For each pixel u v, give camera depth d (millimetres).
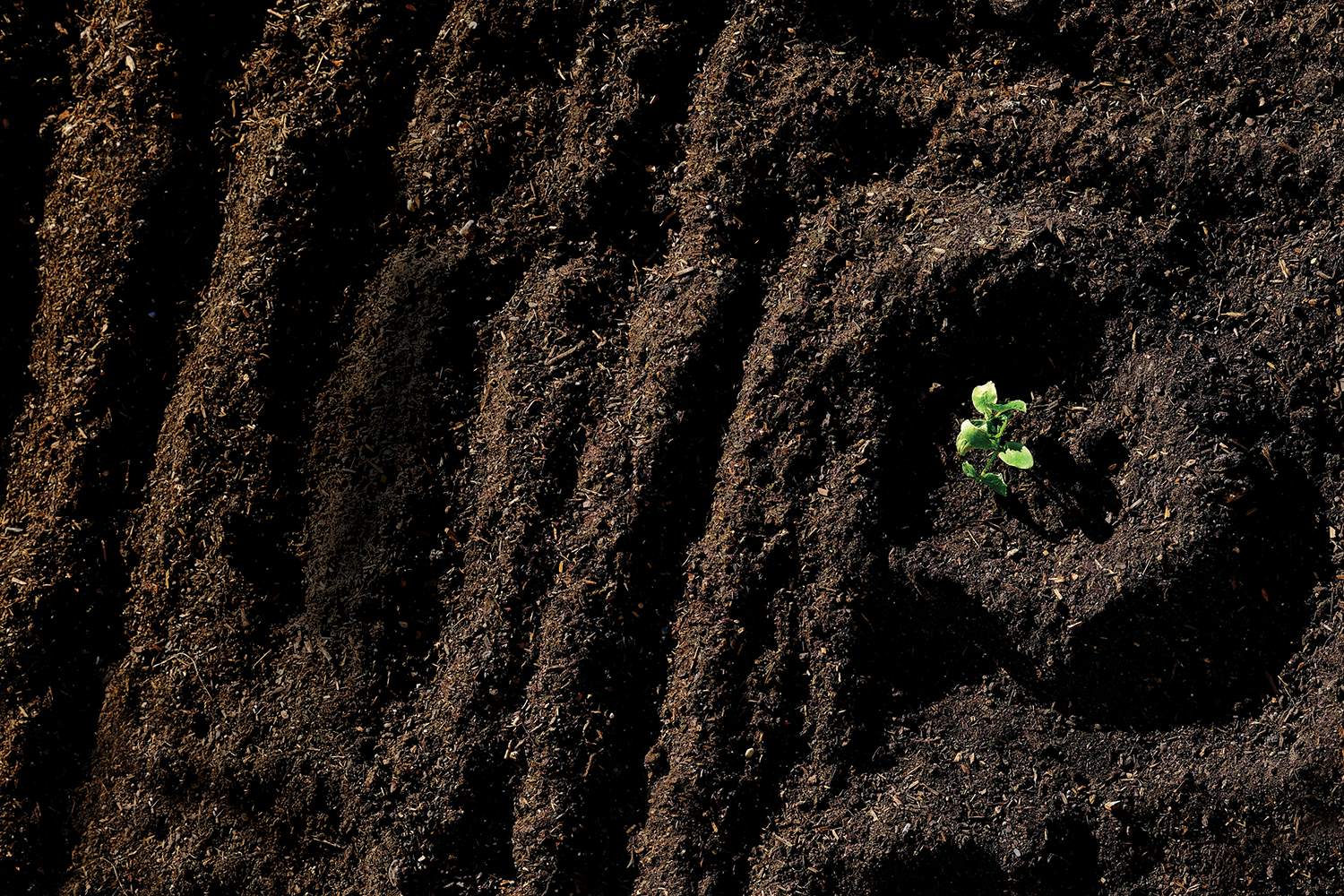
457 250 2729
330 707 2670
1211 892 2607
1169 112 2697
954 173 2717
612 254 2734
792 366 2688
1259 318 2660
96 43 2777
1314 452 2643
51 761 2709
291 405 2723
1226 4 2707
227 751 2680
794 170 2725
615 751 2656
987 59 2734
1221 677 2637
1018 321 2680
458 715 2660
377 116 2754
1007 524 2668
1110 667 2639
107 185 2750
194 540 2715
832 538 2662
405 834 2646
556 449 2693
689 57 2750
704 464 2691
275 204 2734
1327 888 2598
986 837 2619
